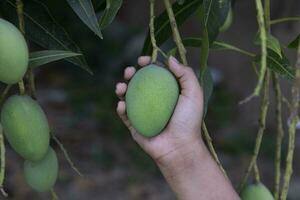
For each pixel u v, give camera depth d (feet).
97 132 11.46
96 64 13.70
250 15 11.34
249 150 10.71
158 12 9.65
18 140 2.54
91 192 9.44
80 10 2.50
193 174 2.61
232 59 12.30
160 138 2.58
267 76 2.90
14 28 2.35
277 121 3.01
